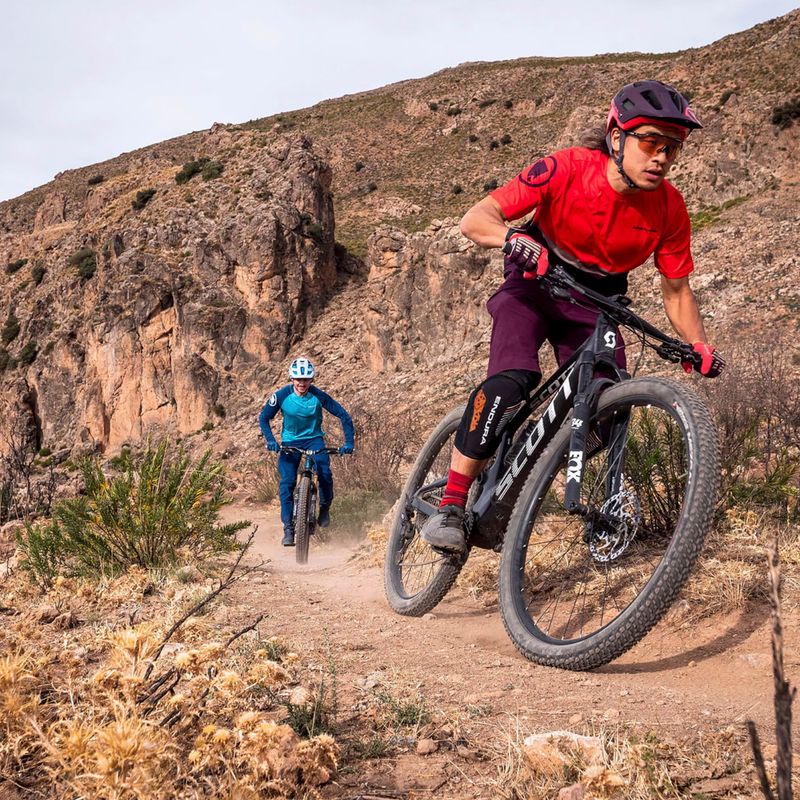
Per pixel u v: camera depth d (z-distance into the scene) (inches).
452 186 3818.9
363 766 91.4
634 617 118.3
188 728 87.7
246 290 1584.6
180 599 192.4
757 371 367.6
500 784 84.9
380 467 474.0
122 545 237.8
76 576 230.1
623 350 140.2
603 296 134.9
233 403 1539.1
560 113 4227.4
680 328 148.9
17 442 1796.3
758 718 98.7
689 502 116.6
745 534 173.3
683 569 115.1
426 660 136.6
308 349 1535.4
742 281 981.2
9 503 505.4
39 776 85.0
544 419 142.9
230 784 75.1
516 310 145.6
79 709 91.3
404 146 4377.5
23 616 179.3
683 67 1924.2
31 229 5054.1
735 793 79.1
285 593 219.9
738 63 1695.4
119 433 1662.2
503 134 4220.0
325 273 1657.2
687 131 126.2
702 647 131.6
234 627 164.9
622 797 78.2
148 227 1742.1
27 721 86.7
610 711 103.0
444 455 224.8
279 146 1802.4
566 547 183.2
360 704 111.1
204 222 1690.5
